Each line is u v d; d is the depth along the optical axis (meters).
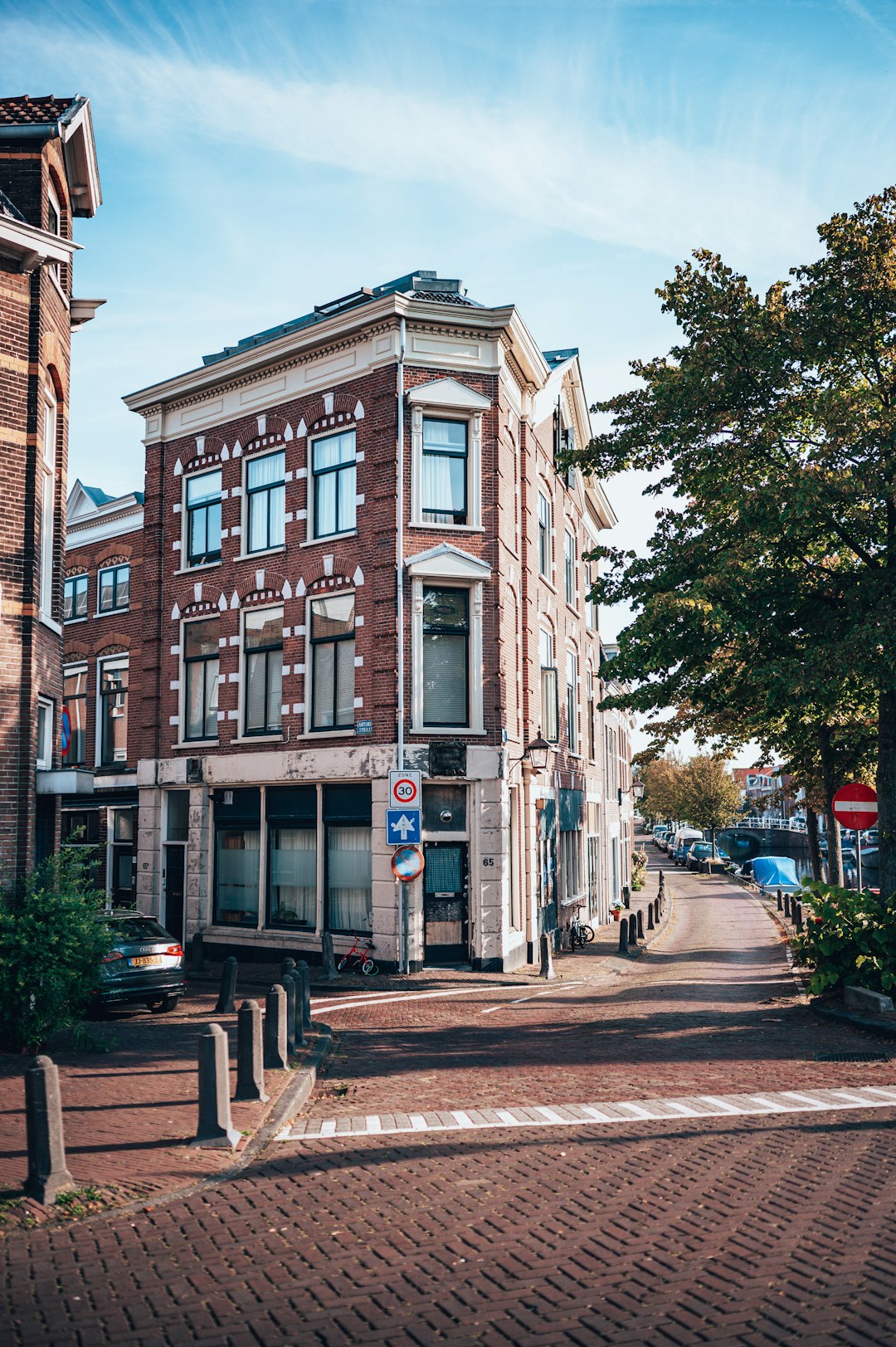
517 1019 14.76
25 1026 11.45
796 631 16.97
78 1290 5.38
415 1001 16.97
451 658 20.84
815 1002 14.10
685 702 21.20
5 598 13.34
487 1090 10.03
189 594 24.41
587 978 20.27
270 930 22.14
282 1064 10.89
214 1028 8.12
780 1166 7.19
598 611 35.69
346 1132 8.44
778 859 50.72
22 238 13.28
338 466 21.72
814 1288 5.21
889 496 14.96
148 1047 12.38
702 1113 8.76
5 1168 7.23
